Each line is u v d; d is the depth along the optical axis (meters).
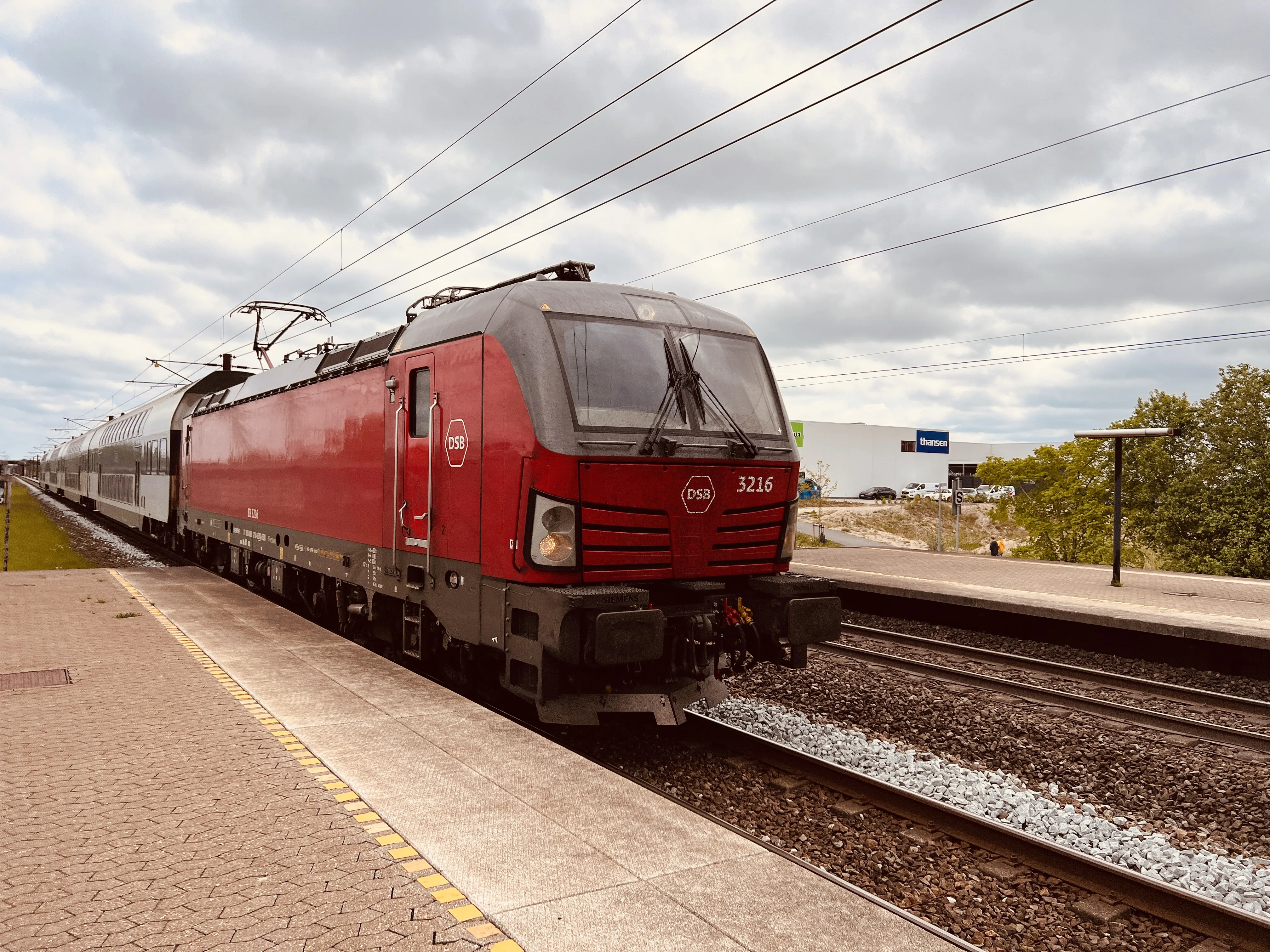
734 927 3.33
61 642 8.99
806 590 6.90
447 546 7.08
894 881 4.71
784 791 5.95
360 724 5.95
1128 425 27.41
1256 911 4.33
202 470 16.84
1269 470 24.33
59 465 53.25
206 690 6.93
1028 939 4.16
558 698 6.05
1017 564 19.44
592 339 6.44
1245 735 7.34
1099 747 7.11
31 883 3.56
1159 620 11.05
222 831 4.13
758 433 7.11
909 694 8.67
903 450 76.12
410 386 7.85
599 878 3.71
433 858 3.86
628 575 6.25
